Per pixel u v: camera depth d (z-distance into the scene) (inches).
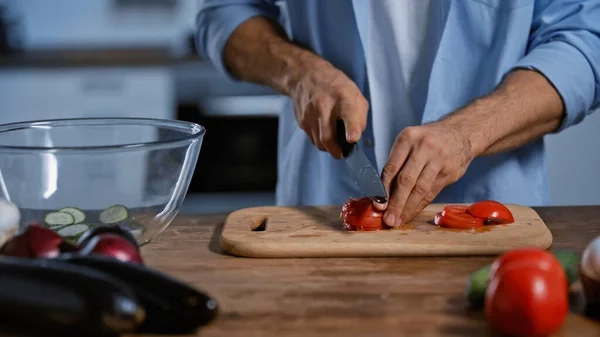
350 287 37.1
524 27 56.7
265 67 59.5
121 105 126.9
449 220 45.4
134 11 145.9
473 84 58.4
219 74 122.6
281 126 67.3
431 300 35.1
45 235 35.4
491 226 45.7
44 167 40.1
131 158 40.6
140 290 30.7
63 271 29.7
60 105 127.0
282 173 67.6
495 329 31.3
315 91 52.8
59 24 147.1
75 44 146.8
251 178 123.2
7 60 126.0
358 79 62.0
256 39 61.1
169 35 145.9
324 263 41.2
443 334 31.4
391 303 34.9
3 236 38.4
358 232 44.6
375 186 45.4
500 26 56.9
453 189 59.9
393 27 58.5
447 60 57.7
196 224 49.9
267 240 43.0
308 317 33.3
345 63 62.1
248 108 121.7
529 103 50.5
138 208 41.6
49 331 29.7
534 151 59.2
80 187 40.7
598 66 53.9
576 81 52.2
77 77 126.2
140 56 128.3
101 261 31.6
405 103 60.6
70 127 47.0
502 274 31.0
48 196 40.7
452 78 58.2
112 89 126.3
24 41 145.7
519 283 30.3
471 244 42.0
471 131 47.5
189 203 123.6
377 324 32.4
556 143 89.1
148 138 47.3
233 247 42.8
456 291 36.3
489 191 58.9
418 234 44.1
